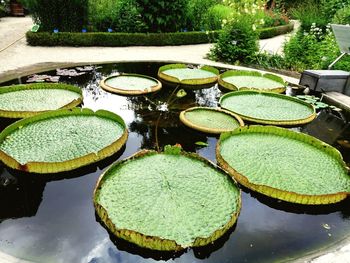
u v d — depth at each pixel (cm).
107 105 349
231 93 376
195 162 236
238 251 170
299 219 197
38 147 245
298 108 351
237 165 237
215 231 168
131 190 201
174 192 201
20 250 162
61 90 369
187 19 873
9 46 675
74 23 759
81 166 229
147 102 366
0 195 203
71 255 161
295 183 221
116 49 718
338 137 307
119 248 167
